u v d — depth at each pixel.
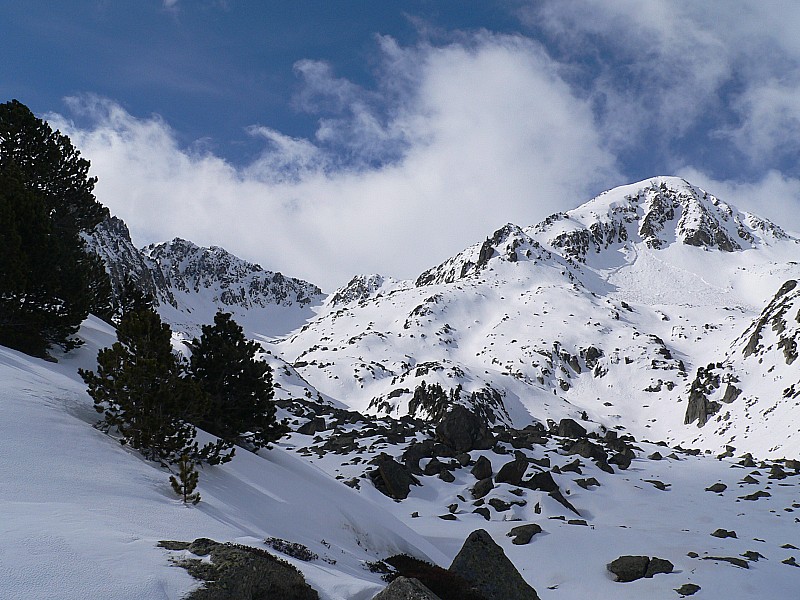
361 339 194.75
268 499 20.06
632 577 26.86
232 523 15.00
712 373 130.88
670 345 185.25
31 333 25.78
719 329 195.00
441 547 31.86
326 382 157.88
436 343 197.12
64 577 8.53
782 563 29.27
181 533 12.30
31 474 12.82
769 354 125.19
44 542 9.30
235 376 27.86
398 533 26.61
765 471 57.47
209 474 18.92
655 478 51.78
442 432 55.81
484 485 43.22
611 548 30.84
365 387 156.12
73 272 29.16
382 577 17.30
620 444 67.38
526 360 170.25
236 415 27.38
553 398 145.50
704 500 44.66
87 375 17.83
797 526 37.75
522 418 130.75
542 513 38.75
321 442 59.78
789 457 82.81
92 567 9.02
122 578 8.96
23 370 20.06
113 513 12.18
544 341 182.50
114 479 14.36
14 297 25.02
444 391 124.94
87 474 14.01
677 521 38.56
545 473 45.03
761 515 40.41
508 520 37.69
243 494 18.94
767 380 117.31
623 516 39.53
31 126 34.84
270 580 10.45
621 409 145.12
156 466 17.02
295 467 29.44
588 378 164.88
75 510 11.58
